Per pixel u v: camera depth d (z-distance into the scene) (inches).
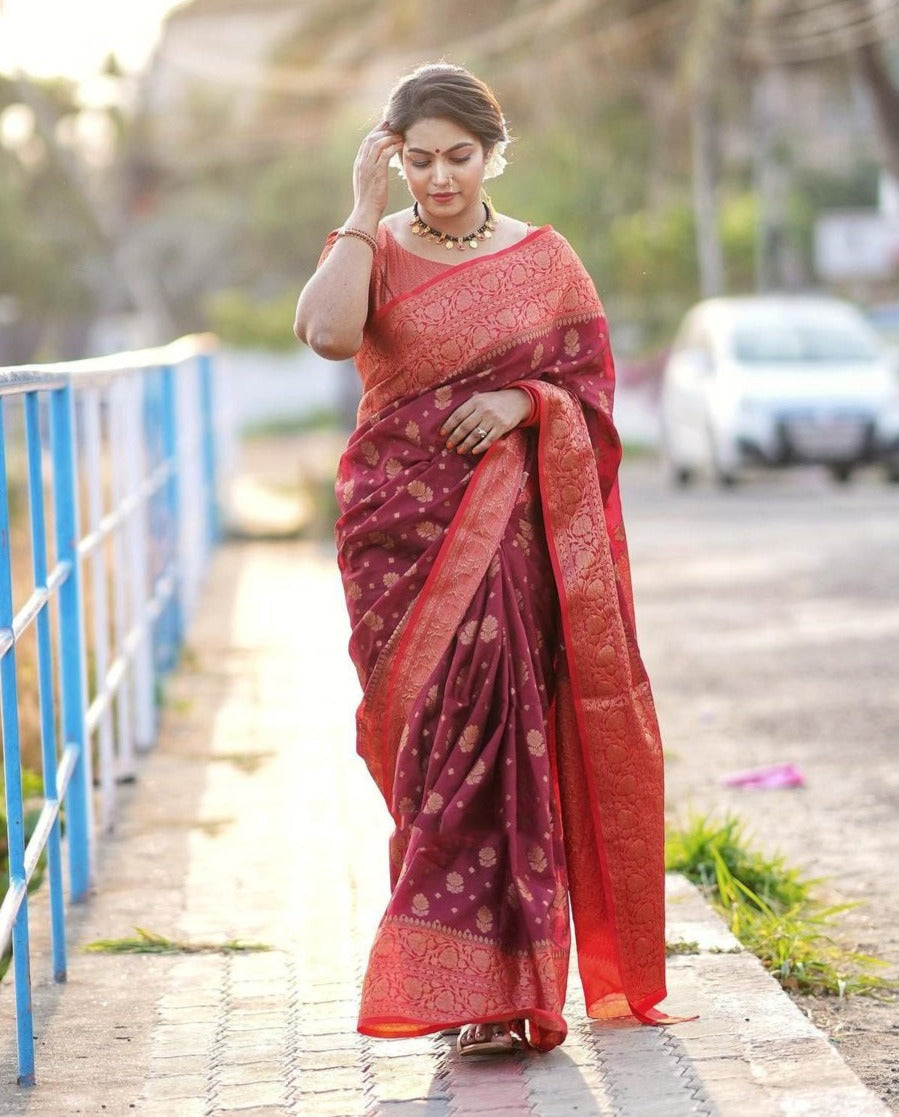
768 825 256.8
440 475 155.0
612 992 163.3
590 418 161.2
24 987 159.3
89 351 1710.1
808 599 464.4
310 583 535.5
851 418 751.7
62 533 216.1
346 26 1138.0
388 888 221.0
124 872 233.9
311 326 152.7
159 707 339.9
